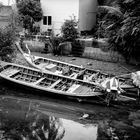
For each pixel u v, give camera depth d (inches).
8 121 438.6
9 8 999.6
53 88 551.2
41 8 1000.2
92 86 549.3
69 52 915.4
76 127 435.2
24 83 554.3
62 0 984.9
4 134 398.0
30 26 967.0
